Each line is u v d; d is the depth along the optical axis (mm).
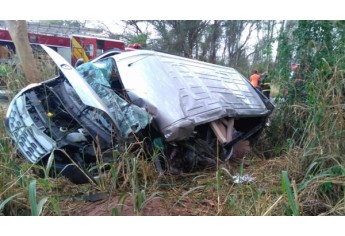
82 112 3426
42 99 3719
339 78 3514
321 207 2637
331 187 2775
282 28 6141
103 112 3031
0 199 2471
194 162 3641
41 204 2150
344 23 4594
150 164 3217
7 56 8195
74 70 3398
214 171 3818
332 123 3291
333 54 4332
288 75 5246
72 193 2996
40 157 3025
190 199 2951
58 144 3123
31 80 6539
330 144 3145
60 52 12570
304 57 4938
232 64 22906
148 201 2611
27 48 6555
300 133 4730
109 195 2781
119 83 3834
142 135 3283
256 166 4191
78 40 12805
